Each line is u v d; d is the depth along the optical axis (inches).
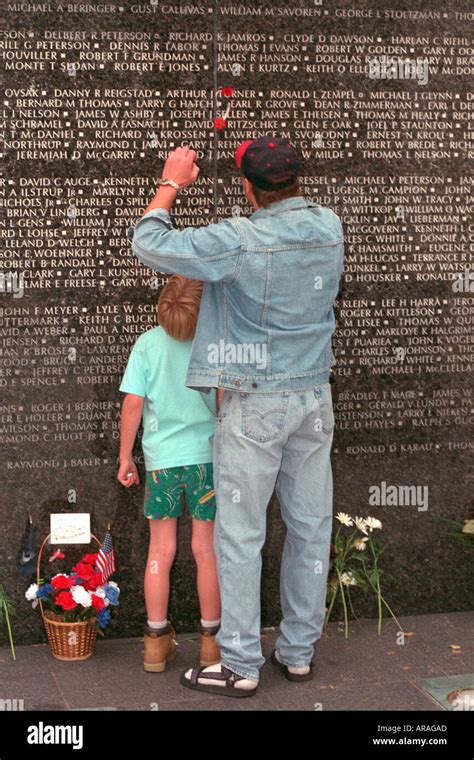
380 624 171.9
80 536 166.2
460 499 179.0
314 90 167.6
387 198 171.8
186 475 152.6
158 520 154.6
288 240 136.3
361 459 175.3
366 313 173.5
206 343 140.7
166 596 154.3
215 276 135.3
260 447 139.1
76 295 163.9
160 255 135.2
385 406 175.2
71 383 165.2
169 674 153.5
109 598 159.6
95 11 159.8
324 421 144.9
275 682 150.1
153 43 161.9
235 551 141.7
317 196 169.8
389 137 170.7
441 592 179.6
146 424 155.3
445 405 177.2
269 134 167.0
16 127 159.9
